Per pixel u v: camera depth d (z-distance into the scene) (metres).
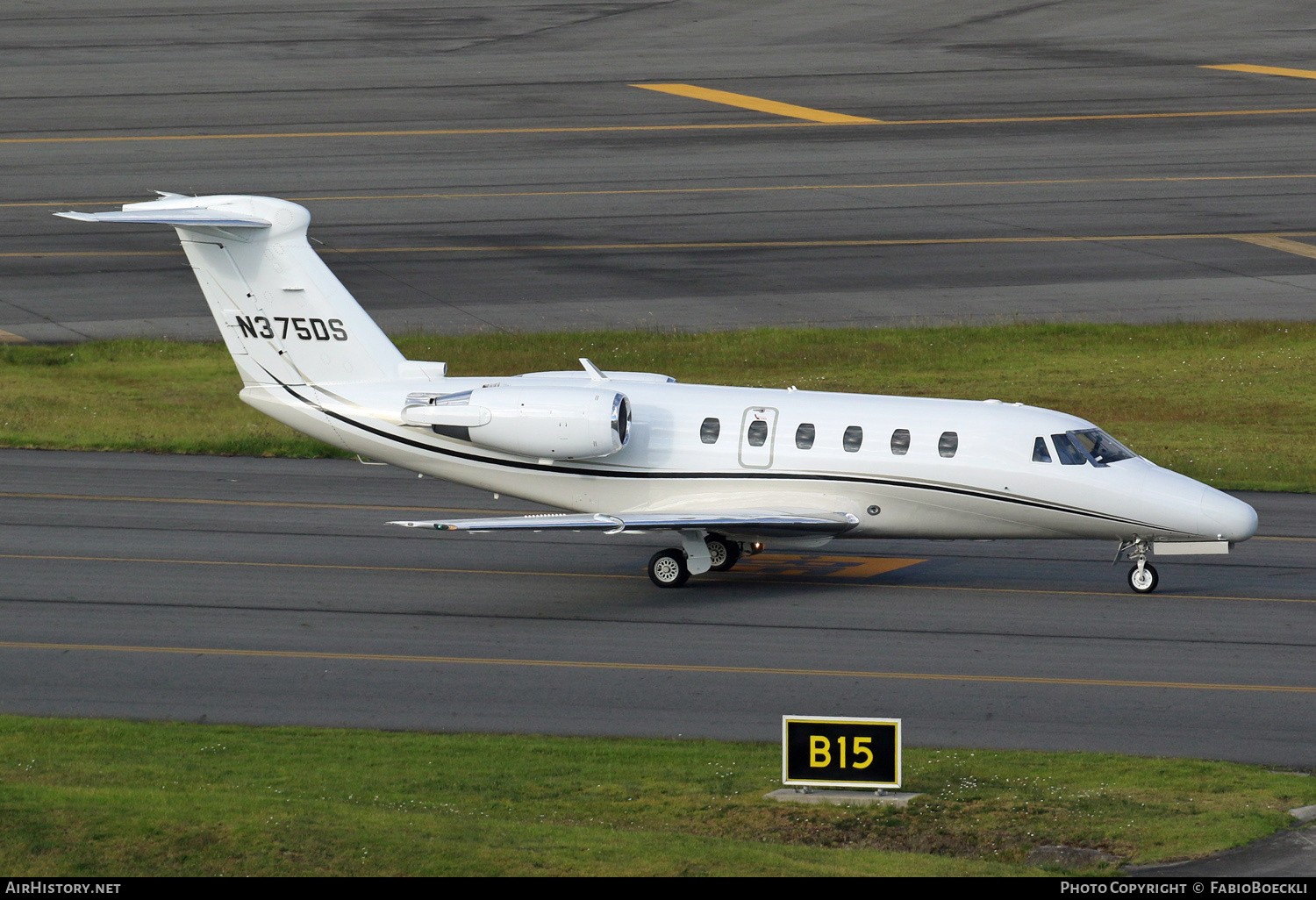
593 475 114.25
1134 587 111.31
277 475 143.75
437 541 123.06
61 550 117.38
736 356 183.38
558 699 88.94
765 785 73.50
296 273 115.44
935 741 82.38
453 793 71.88
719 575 115.50
